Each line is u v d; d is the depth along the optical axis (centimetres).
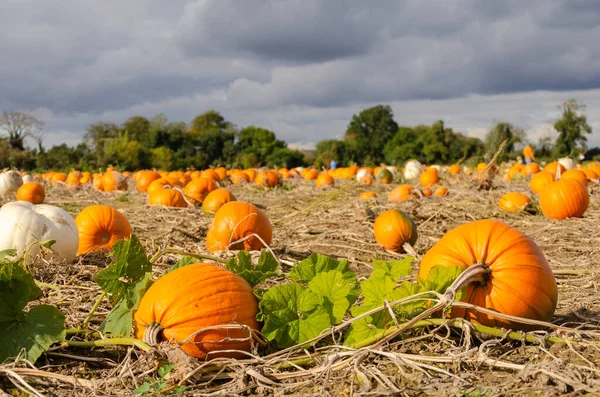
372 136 4288
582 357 245
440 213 536
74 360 258
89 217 383
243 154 3850
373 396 225
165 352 243
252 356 251
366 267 386
